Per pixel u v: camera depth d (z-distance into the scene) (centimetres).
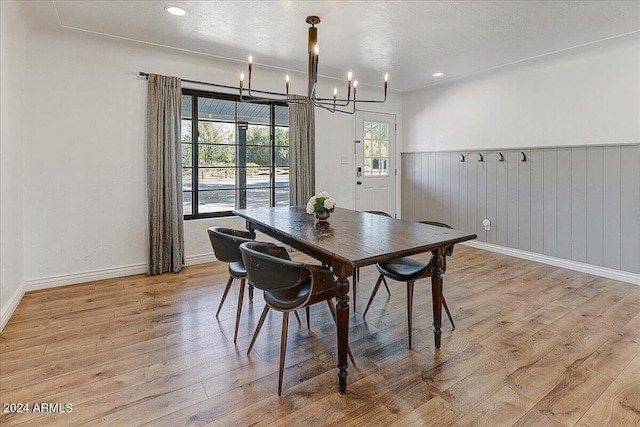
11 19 275
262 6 276
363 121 564
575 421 166
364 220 284
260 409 175
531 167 439
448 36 337
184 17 297
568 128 401
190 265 419
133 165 377
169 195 386
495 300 313
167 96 380
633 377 200
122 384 193
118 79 363
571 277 377
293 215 307
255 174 468
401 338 246
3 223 267
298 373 205
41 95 329
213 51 378
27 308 293
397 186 613
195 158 421
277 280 188
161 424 164
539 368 209
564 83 402
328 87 521
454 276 381
